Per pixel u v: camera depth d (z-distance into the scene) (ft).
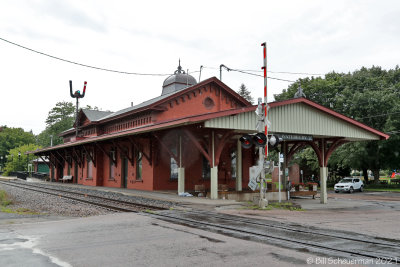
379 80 143.95
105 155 109.60
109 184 105.40
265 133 49.01
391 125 124.77
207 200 57.98
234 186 89.10
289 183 77.61
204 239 26.21
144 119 88.02
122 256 21.22
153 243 24.85
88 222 34.99
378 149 131.03
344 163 137.80
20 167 224.53
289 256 21.13
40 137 347.15
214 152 60.75
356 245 24.27
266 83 49.70
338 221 38.14
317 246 23.79
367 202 78.07
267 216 40.63
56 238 26.63
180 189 66.80
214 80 90.89
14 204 54.90
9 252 22.09
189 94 88.07
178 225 32.96
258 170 49.42
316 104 67.82
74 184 122.72
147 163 83.46
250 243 24.77
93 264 19.48
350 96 137.80
